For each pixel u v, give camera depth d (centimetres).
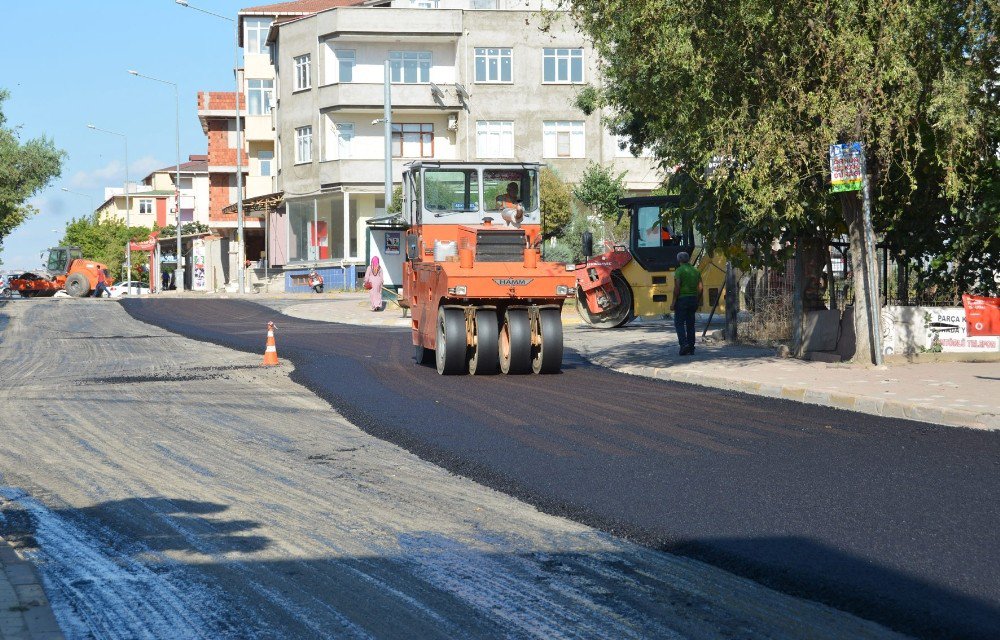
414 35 5509
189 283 7456
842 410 1290
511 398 1441
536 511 794
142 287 7794
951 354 1761
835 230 1902
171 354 2289
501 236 1764
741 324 2267
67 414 1363
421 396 1477
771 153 1561
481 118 5488
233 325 3183
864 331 1705
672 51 1551
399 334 2750
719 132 1583
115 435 1187
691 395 1458
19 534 737
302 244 5931
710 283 2772
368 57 5612
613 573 625
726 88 1606
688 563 646
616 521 745
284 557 669
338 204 5734
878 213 1836
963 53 1588
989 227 1772
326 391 1555
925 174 1764
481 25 5484
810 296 1895
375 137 5703
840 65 1556
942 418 1194
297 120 5825
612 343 2300
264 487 891
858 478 872
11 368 2064
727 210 1812
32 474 958
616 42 1712
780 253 1900
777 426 1161
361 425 1244
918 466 920
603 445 1054
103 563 661
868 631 521
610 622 537
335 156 5675
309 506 816
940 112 1538
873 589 578
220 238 7262
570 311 3170
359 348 2322
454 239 1895
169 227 7800
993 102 1614
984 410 1182
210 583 616
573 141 5525
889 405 1265
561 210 4375
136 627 542
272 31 6116
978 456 965
